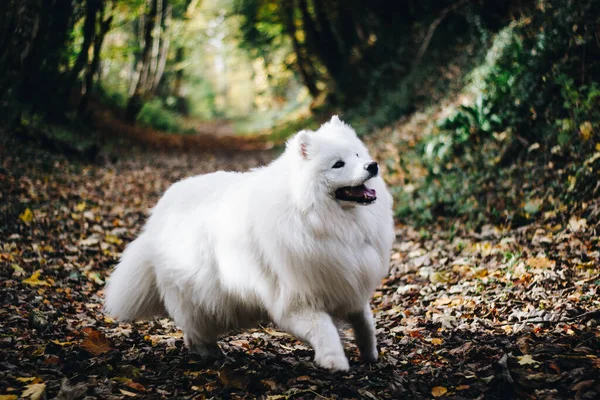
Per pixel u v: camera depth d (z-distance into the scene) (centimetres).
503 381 341
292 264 361
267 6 2611
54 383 352
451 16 1623
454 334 445
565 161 757
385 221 397
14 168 1045
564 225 642
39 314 474
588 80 827
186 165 1692
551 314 439
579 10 864
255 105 5556
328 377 379
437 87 1420
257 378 374
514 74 941
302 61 2744
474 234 721
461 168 909
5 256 641
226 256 389
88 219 876
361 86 2183
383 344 453
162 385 366
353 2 2138
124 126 2261
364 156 396
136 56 2716
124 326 507
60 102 1645
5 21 1162
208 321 412
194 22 3061
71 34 1653
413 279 630
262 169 409
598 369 332
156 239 428
